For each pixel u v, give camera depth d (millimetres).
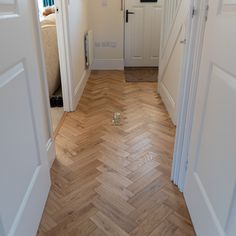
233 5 877
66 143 2119
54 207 1453
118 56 4438
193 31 1250
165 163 1857
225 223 921
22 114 1120
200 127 1205
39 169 1361
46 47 2676
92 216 1396
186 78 1358
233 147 865
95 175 1725
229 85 904
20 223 1061
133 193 1562
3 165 920
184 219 1376
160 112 2746
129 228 1321
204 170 1156
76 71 2951
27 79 1186
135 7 4246
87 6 3990
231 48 883
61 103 2869
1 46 895
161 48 3035
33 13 1484
